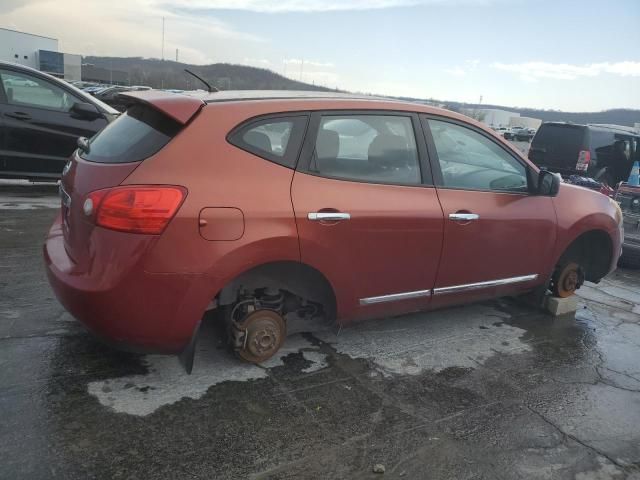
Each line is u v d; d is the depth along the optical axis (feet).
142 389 9.66
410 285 11.62
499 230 12.69
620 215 16.01
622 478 8.48
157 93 10.37
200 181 8.96
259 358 10.68
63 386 9.52
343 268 10.53
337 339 12.50
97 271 8.66
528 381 11.32
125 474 7.57
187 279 8.81
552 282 15.44
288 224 9.62
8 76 22.91
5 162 23.20
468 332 13.62
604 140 38.86
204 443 8.39
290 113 10.14
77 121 24.39
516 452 8.89
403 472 8.17
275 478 7.81
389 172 11.25
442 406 10.06
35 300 12.89
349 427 9.14
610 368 12.32
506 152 13.25
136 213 8.51
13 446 7.88
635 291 18.80
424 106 12.05
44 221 20.04
